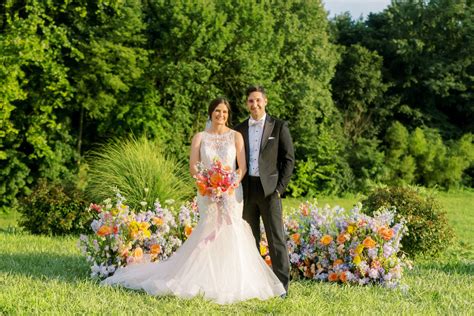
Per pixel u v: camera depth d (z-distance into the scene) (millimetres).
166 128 15828
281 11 19078
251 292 5699
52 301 5191
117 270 6410
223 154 5969
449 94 24641
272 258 5953
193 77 15531
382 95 24594
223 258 5777
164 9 15711
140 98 15453
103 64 14320
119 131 15133
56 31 13352
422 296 6172
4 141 14289
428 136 23562
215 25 15453
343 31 26672
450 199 20109
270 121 6059
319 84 19594
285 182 5926
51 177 14773
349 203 18422
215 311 5184
